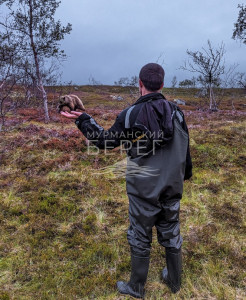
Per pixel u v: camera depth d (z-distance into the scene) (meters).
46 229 3.16
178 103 24.53
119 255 2.75
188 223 3.34
